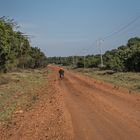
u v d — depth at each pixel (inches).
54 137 498.0
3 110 821.9
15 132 557.6
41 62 4618.6
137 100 926.4
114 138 479.2
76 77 2596.0
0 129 594.6
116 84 1589.6
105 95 1127.0
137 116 660.1
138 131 517.7
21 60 2898.6
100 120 636.7
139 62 2596.0
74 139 481.7
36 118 690.8
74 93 1273.4
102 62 3998.5
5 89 1395.2
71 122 625.0
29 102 1006.4
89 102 948.6
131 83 1569.9
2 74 1958.7
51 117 694.5
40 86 1712.6
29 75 2536.9
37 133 534.0
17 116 732.0
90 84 1729.8
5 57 1525.6
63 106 877.8
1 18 1476.4
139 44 2893.7
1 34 1387.8
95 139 478.0
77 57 7190.0
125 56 2827.3
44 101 1026.1
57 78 2532.0
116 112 725.9
